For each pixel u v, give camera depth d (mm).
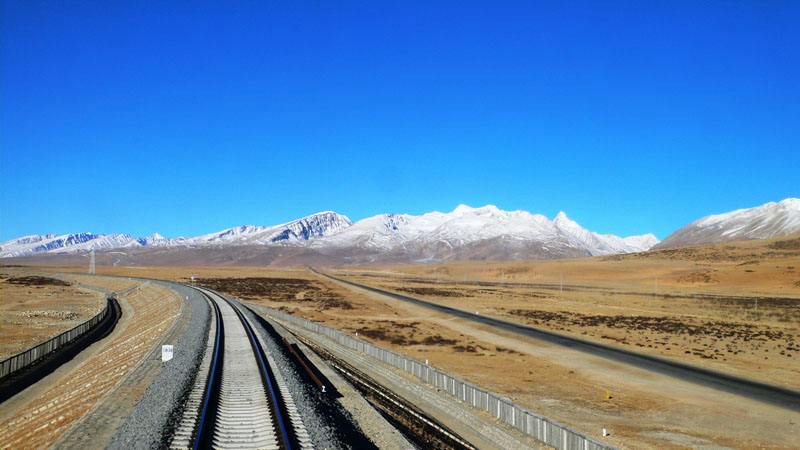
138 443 15797
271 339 42344
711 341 57000
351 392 26734
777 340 57781
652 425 26797
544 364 43625
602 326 69375
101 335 61219
